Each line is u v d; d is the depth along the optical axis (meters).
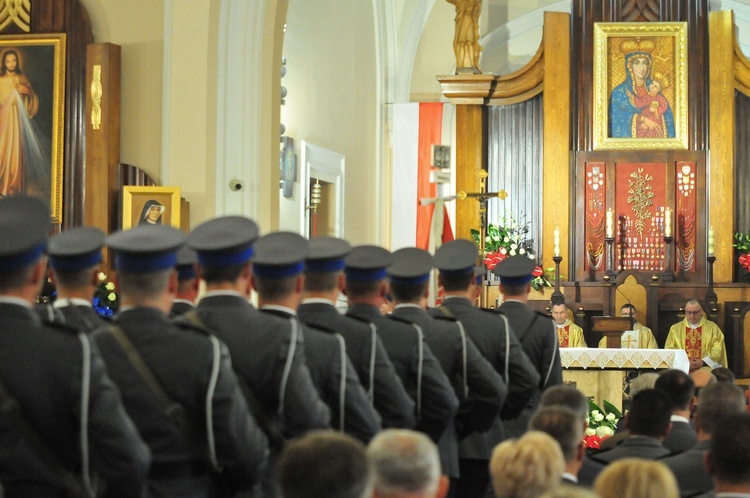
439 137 11.30
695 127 18.50
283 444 4.85
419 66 20.20
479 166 18.70
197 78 11.54
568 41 18.62
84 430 3.90
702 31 18.55
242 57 11.80
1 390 3.90
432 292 8.45
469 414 6.75
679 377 6.55
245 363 4.79
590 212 18.56
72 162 11.59
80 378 3.91
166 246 4.47
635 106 18.64
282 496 2.90
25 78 11.73
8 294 4.01
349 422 5.15
